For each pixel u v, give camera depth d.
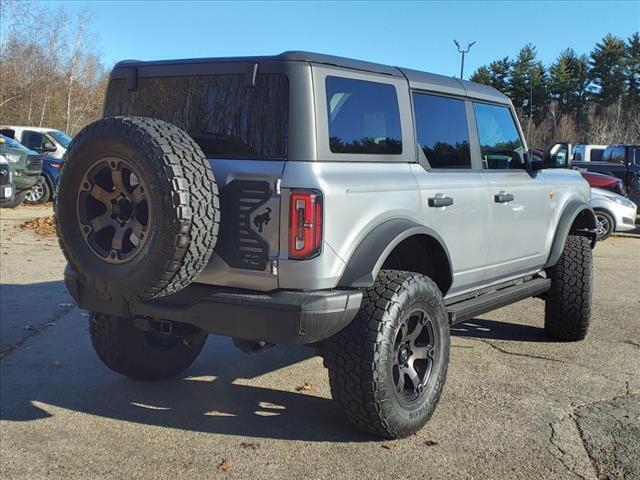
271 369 5.22
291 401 4.53
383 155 3.97
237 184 3.50
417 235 4.02
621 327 6.62
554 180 5.86
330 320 3.45
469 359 5.49
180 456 3.69
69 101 40.66
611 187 14.73
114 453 3.72
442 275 4.30
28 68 37.59
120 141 3.29
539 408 4.39
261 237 3.46
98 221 3.47
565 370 5.21
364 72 3.91
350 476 3.46
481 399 4.55
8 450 3.74
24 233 12.05
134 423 4.13
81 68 42.19
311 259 3.40
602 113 67.69
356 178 3.64
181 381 4.92
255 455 3.70
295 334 3.38
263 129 3.56
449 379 4.96
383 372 3.62
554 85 73.56
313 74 3.55
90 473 3.49
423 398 3.94
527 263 5.46
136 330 4.63
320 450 3.76
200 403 4.48
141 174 3.26
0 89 35.56
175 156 3.26
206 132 3.76
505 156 5.33
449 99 4.68
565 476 3.47
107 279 3.42
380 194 3.78
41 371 5.07
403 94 4.18
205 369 5.21
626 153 17.27
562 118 60.41
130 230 3.38
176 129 3.43
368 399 3.63
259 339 3.46
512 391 4.71
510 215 5.10
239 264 3.51
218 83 3.77
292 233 3.40
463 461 3.63
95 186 3.46
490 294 5.12
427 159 4.37
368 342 3.59
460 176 4.59
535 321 6.89
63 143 17.69
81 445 3.82
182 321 3.67
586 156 22.45
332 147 3.61
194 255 3.31
